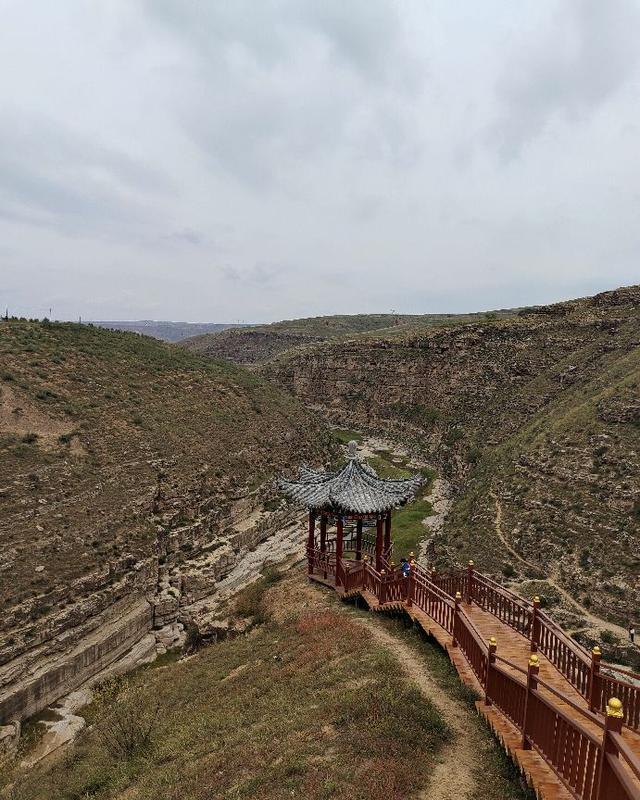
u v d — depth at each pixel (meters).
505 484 46.50
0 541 30.16
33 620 27.69
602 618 30.78
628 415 42.47
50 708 26.42
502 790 10.18
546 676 14.00
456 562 39.81
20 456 37.12
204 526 42.12
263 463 54.00
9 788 18.34
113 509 37.03
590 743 8.05
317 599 26.03
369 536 39.91
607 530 35.34
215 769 12.66
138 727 17.08
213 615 31.78
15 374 45.66
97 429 43.75
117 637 31.12
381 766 10.86
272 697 16.48
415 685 14.42
